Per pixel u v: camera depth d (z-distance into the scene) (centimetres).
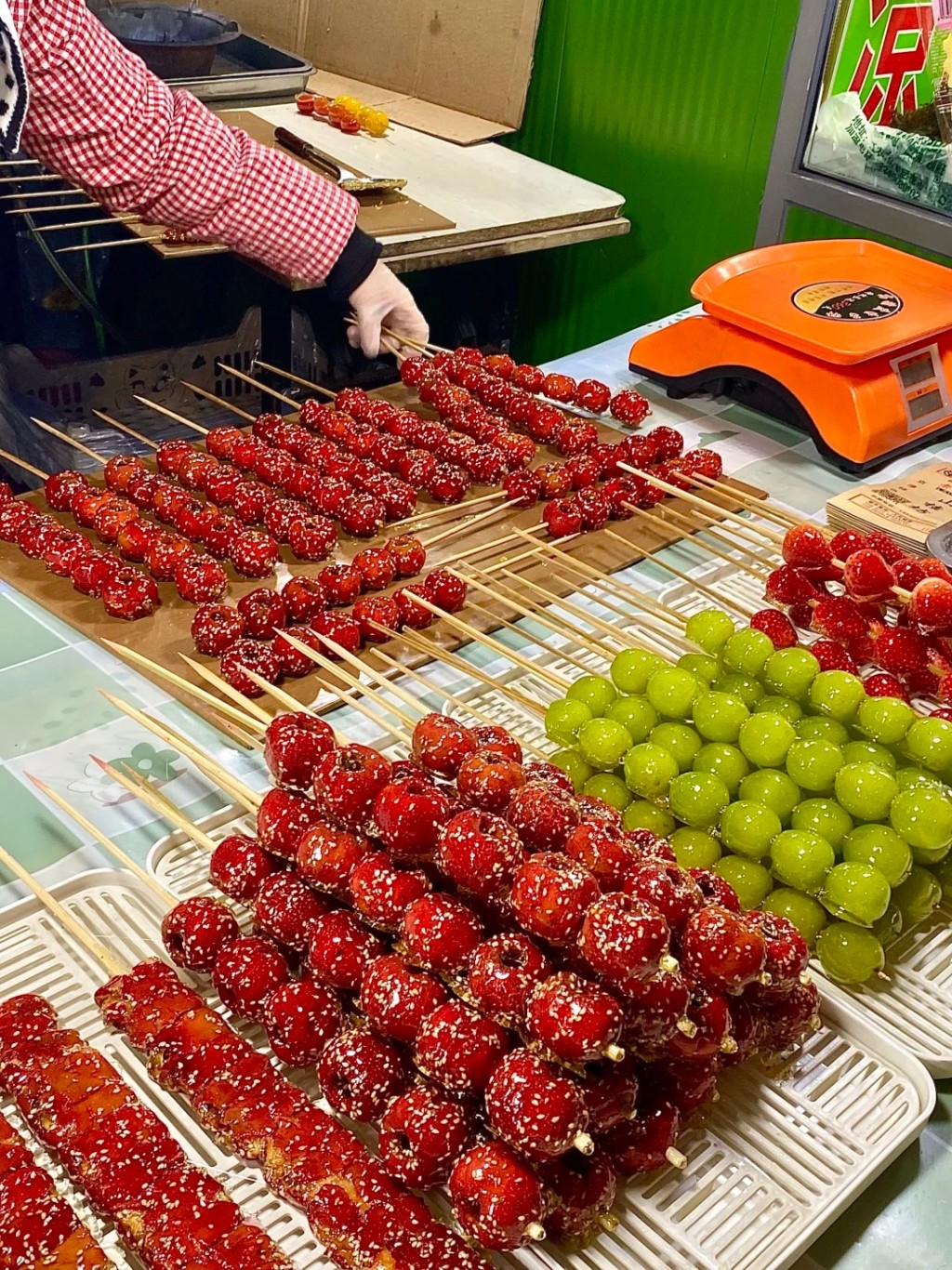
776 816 127
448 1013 98
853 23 274
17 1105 107
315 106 355
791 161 300
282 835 116
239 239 243
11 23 197
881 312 235
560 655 164
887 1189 109
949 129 266
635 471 214
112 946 124
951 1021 123
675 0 322
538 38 363
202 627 170
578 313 393
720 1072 111
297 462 230
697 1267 98
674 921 100
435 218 294
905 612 163
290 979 115
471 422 240
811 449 244
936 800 122
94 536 203
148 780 147
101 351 320
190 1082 106
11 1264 92
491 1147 94
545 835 106
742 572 200
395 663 170
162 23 346
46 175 274
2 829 138
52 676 166
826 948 123
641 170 353
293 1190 98
